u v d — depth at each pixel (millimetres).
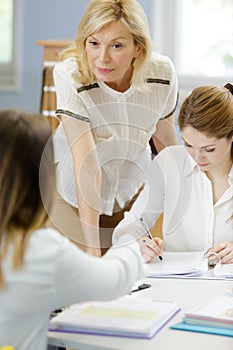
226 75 4730
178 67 4828
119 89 2506
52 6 5016
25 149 1573
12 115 1607
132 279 1758
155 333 1701
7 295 1534
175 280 2266
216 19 4754
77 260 1584
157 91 2543
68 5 4980
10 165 1566
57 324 1742
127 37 2398
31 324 1570
